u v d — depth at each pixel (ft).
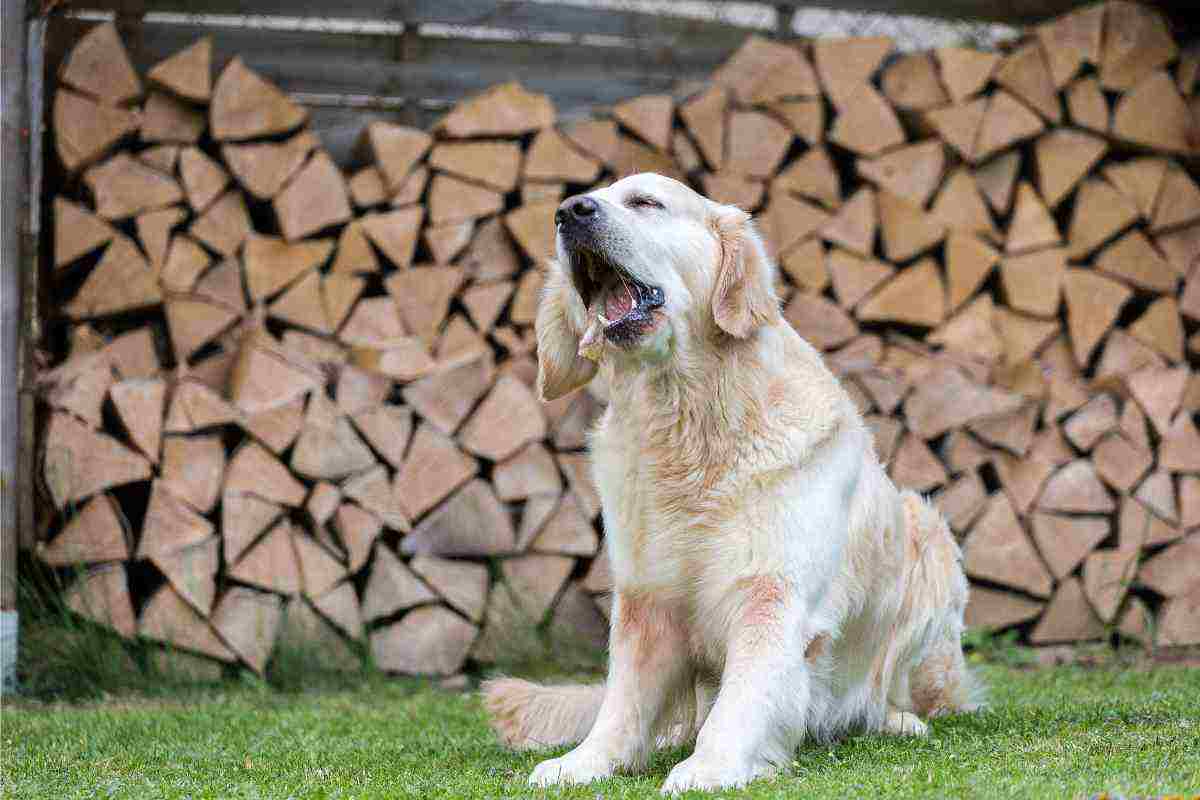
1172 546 24.40
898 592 14.44
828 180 25.41
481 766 12.65
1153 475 24.48
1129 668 22.03
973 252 25.32
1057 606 24.18
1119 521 24.41
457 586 22.57
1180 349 25.79
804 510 12.16
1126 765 10.53
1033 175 26.20
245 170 23.20
